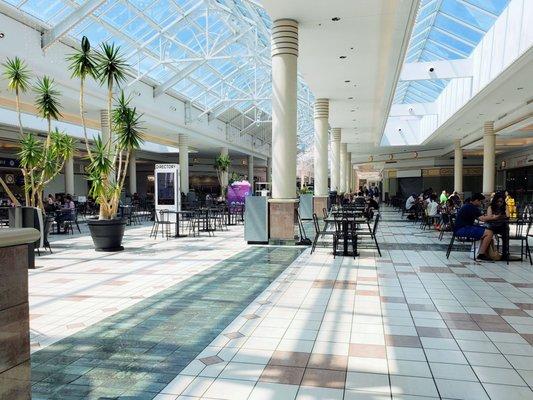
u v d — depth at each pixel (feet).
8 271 4.63
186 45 47.93
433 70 37.96
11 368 4.66
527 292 14.40
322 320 11.48
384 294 14.21
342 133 72.90
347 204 44.88
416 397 7.24
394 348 9.46
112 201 25.45
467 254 22.77
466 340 9.95
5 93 38.04
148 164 112.16
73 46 37.01
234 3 39.01
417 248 25.14
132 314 12.09
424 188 98.68
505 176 86.07
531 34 24.72
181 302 13.34
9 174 68.33
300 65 35.19
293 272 17.99
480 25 33.71
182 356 9.05
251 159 102.12
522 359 8.84
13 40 30.83
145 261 21.01
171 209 35.42
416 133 77.41
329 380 7.90
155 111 53.31
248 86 67.00
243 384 7.75
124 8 36.27
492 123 53.26
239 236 32.35
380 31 28.04
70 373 8.23
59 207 39.60
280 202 26.68
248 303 13.20
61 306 12.94
